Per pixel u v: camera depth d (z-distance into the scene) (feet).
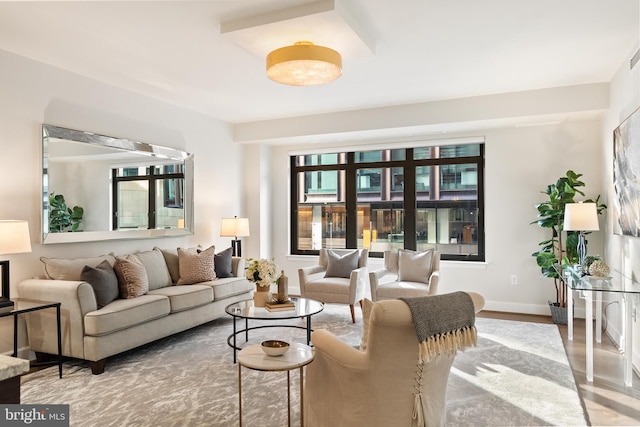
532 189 16.98
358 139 19.58
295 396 9.27
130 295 12.35
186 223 17.24
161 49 11.27
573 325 15.08
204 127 18.38
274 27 9.30
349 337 13.78
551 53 11.70
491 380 10.11
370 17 9.53
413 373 6.29
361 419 6.44
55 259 11.93
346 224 20.53
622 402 8.93
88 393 9.45
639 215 10.46
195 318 13.83
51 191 12.30
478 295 6.91
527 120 15.90
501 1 8.86
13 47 11.11
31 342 11.36
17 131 11.53
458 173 18.58
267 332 14.37
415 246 19.17
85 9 9.04
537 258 15.51
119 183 14.44
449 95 15.81
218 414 8.41
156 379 10.27
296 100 16.40
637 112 10.46
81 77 13.29
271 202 21.63
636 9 9.20
